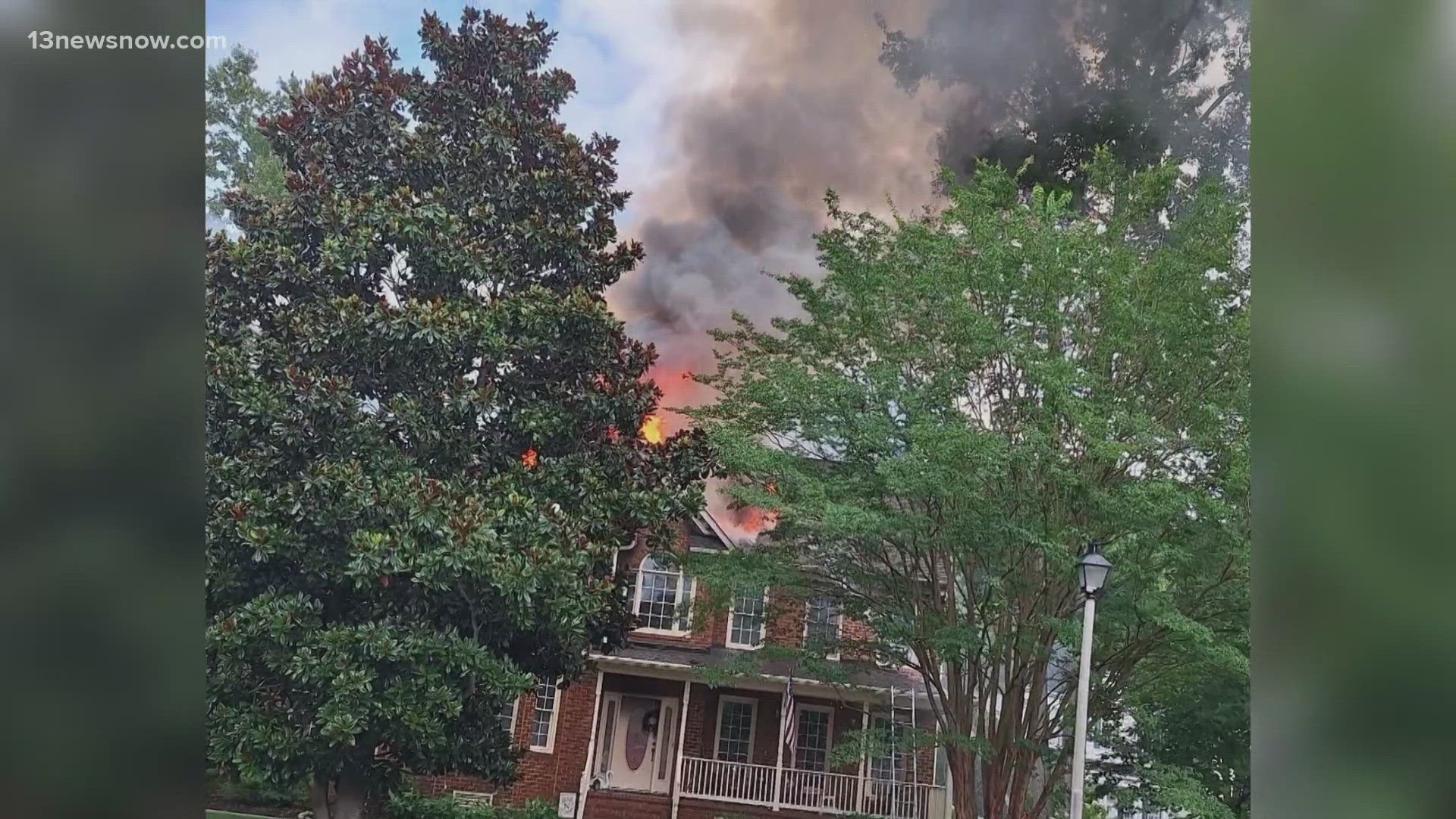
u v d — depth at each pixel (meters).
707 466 12.06
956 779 10.23
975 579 10.08
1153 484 8.88
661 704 13.98
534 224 12.89
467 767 10.81
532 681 10.70
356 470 10.46
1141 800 10.13
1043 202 10.91
